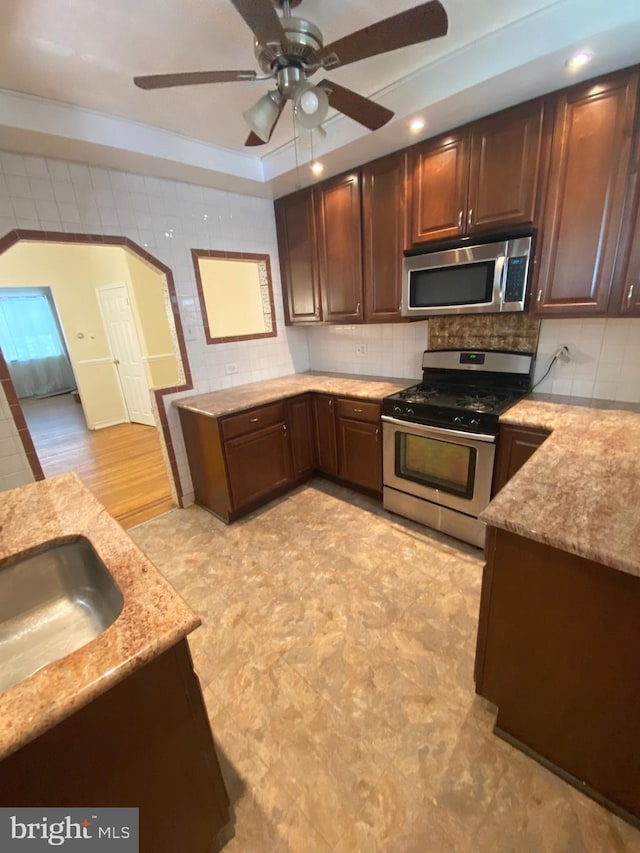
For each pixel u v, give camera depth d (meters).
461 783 1.21
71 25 1.38
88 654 0.71
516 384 2.37
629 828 1.08
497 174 1.93
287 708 1.46
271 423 2.83
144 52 1.56
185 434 2.89
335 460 3.07
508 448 2.00
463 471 2.23
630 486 1.19
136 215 2.51
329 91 1.41
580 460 1.38
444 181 2.11
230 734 1.38
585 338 2.14
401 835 1.10
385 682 1.54
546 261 1.89
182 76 1.25
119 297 4.88
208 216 2.84
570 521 1.01
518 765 1.25
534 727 1.22
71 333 4.98
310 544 2.45
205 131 2.26
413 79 1.82
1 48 1.46
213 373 3.06
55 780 0.69
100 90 1.79
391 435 2.52
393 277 2.51
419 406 2.30
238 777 1.25
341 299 2.88
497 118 1.87
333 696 1.49
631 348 2.03
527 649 1.16
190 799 0.94
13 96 1.75
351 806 1.17
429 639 1.72
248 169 2.64
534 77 1.61
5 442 2.23
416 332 2.89
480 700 1.46
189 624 0.77
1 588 1.08
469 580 2.06
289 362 3.59
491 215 1.99
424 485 2.46
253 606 1.96
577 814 1.12
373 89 1.93
